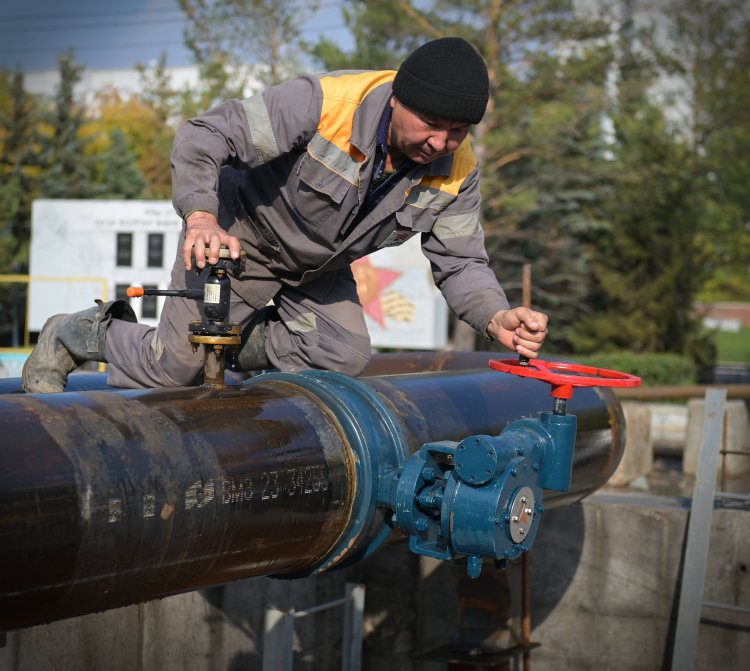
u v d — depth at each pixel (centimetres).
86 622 515
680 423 1073
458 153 264
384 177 255
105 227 1459
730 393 626
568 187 2091
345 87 241
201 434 204
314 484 222
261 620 505
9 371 1046
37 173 2286
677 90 2606
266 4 1933
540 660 522
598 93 1830
